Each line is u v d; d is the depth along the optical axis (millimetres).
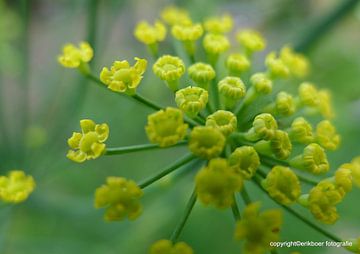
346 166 50
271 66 56
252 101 52
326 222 47
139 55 90
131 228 88
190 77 52
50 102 85
